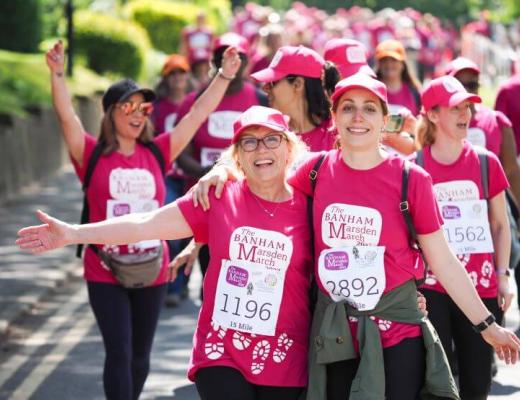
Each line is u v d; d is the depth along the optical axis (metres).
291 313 7.23
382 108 7.10
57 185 25.83
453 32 71.00
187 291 15.20
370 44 49.97
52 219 7.11
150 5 51.56
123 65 38.66
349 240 7.10
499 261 9.09
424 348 7.09
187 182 14.12
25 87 28.14
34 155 25.91
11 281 15.84
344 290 7.06
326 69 9.13
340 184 7.13
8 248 18.31
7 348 12.68
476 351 8.69
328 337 7.02
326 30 52.16
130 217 7.29
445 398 7.10
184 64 15.68
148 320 9.84
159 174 10.04
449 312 8.70
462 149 9.00
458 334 8.74
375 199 7.07
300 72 9.08
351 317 7.09
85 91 31.53
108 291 9.61
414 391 7.06
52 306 14.91
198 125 10.01
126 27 38.88
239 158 7.29
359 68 9.81
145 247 9.63
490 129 11.05
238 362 7.16
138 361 9.91
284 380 7.16
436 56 56.31
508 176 11.23
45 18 38.53
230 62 9.92
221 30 63.22
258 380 7.14
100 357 12.29
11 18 33.69
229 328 7.16
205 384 7.20
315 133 9.18
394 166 7.10
